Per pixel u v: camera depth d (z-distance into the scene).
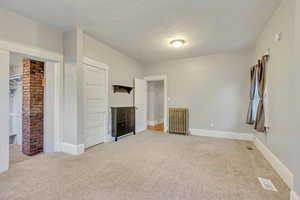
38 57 2.86
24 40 2.63
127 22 2.88
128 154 3.13
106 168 2.48
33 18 2.71
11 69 4.29
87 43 3.46
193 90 5.13
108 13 2.58
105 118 4.07
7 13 2.42
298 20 1.60
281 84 2.30
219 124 4.74
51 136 3.39
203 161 2.79
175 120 5.24
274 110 2.58
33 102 3.37
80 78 3.21
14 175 2.24
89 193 1.82
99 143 3.91
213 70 4.84
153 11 2.51
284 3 2.18
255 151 3.36
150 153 3.21
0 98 2.34
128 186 1.97
